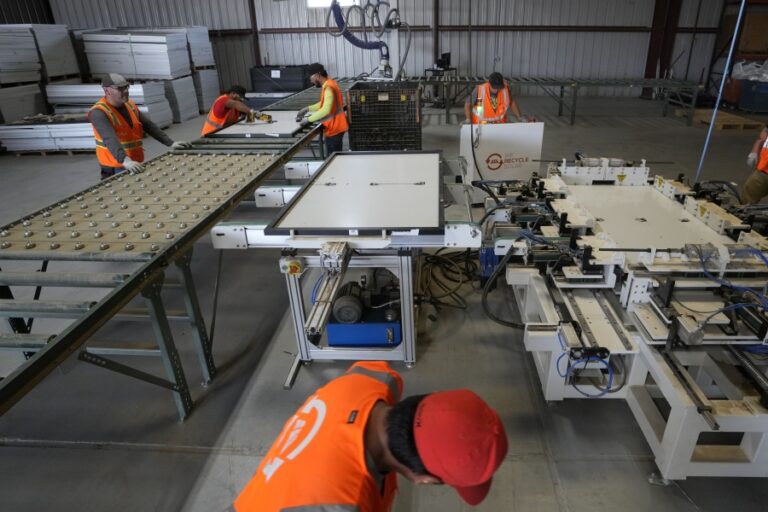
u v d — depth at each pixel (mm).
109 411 2281
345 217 2164
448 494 1821
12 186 5613
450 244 2049
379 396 887
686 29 9766
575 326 2008
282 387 2420
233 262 3781
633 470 1884
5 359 2645
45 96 7926
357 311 2445
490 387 2346
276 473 777
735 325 1757
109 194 2404
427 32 10094
